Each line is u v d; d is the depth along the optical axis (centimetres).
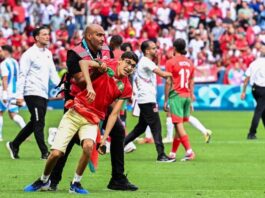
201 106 5150
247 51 5694
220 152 2722
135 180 1989
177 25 5834
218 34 5853
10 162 2344
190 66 2447
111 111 1755
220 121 4253
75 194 1658
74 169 2189
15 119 2984
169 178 2033
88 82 1560
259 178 2039
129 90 1644
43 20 5775
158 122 2430
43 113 2348
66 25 5650
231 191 1762
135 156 2584
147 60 2422
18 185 1859
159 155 2419
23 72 2320
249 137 3238
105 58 1653
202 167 2277
